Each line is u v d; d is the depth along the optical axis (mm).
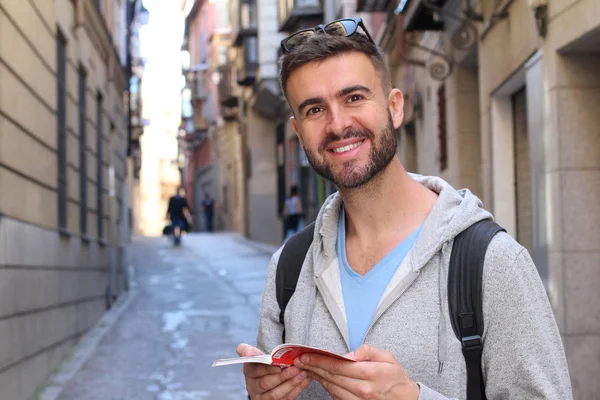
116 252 14570
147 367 8547
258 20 26328
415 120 13461
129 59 20203
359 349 1664
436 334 1764
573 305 6168
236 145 35250
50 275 7941
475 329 1750
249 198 30562
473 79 10375
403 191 1924
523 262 1759
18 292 6434
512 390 1735
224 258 22562
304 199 25203
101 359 8914
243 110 31938
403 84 14477
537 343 1722
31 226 7008
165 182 69812
